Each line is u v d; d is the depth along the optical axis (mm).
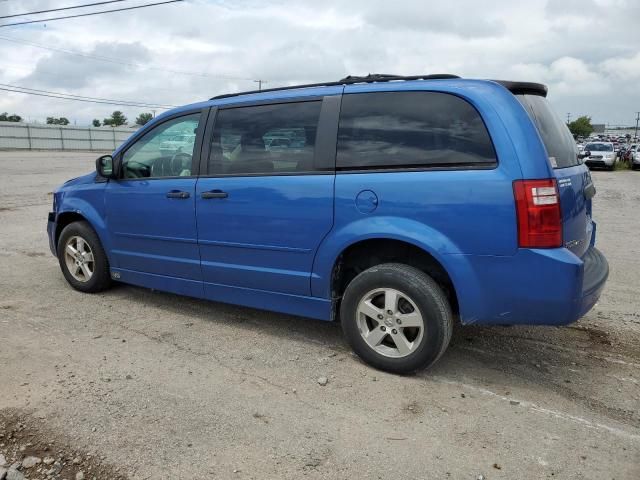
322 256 3945
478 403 3457
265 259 4242
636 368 3998
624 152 44844
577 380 3799
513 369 3967
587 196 3908
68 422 3146
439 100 3594
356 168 3799
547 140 3590
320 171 3936
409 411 3348
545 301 3297
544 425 3201
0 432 3039
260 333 4617
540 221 3248
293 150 4090
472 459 2865
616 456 2896
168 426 3131
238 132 4406
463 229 3416
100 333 4559
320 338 4520
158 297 5566
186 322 4863
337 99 3953
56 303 5344
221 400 3445
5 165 28344
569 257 3277
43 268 6750
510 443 3012
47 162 32000
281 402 3436
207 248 4562
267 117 4262
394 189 3619
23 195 14992
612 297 5715
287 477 2705
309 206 3947
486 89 3492
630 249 8242
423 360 3672
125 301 5426
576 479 2707
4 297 5520
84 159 36406
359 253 4008
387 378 3787
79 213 5473
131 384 3635
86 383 3631
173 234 4758
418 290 3602
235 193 4309
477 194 3367
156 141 4938
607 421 3256
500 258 3344
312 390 3602
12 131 54500
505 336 4602
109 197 5219
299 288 4129
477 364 4043
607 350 4328
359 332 3908
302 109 4098
